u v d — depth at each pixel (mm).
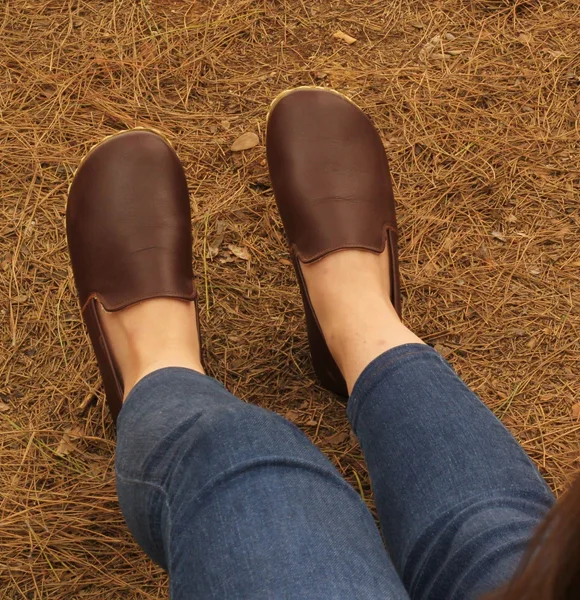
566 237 1422
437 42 1646
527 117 1549
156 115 1519
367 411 923
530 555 332
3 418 1220
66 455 1201
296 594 635
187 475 757
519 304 1362
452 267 1397
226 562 668
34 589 1104
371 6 1676
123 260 1228
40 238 1378
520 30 1663
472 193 1466
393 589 673
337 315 1165
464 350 1320
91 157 1332
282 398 1286
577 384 1290
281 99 1417
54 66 1553
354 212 1276
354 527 723
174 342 1168
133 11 1639
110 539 1138
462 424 846
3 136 1462
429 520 779
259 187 1470
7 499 1153
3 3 1623
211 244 1405
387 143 1516
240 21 1647
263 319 1349
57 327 1302
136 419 909
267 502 707
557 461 1219
